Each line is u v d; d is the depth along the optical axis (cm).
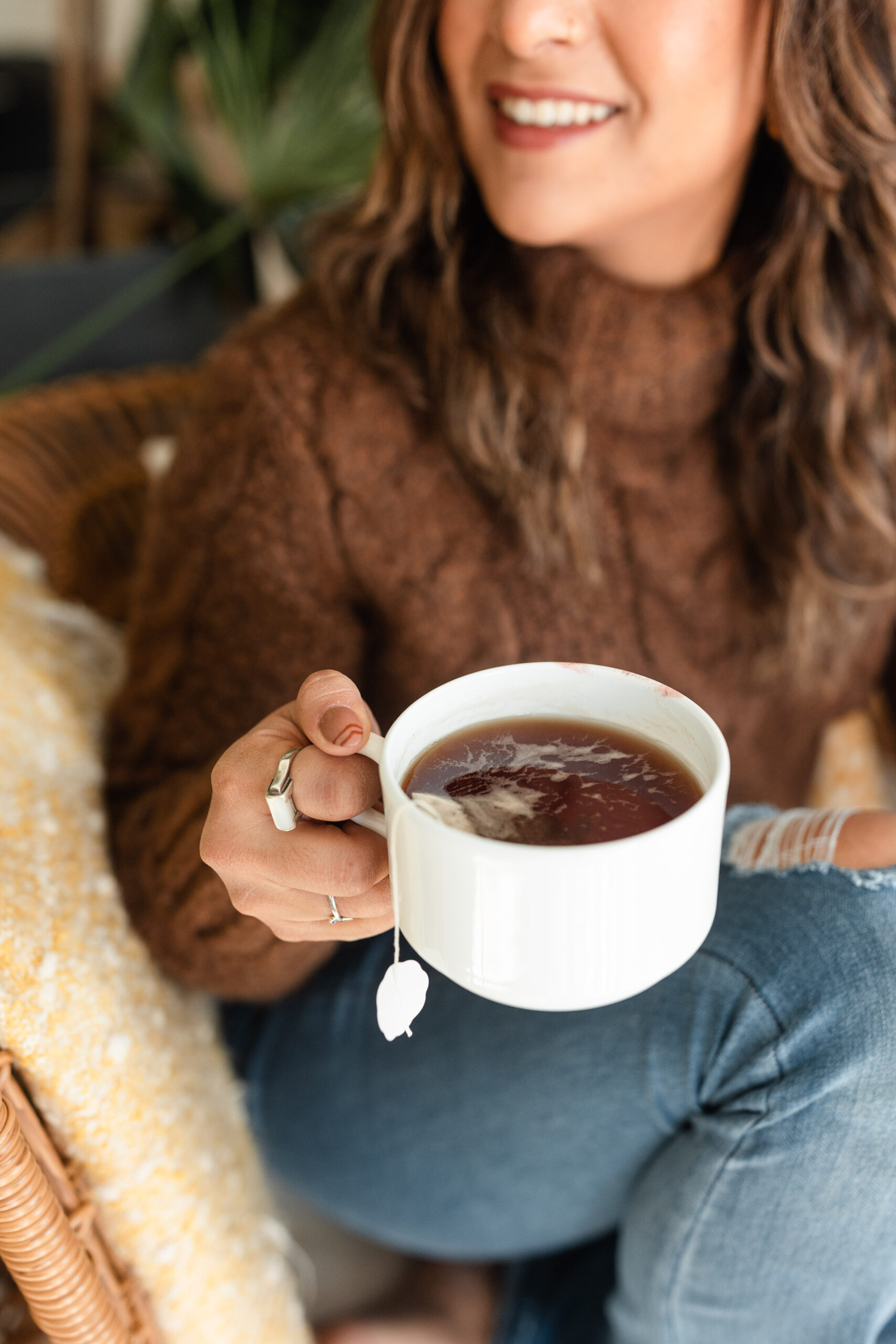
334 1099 91
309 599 89
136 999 79
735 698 98
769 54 81
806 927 77
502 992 59
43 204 260
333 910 67
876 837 78
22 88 253
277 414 87
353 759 62
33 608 96
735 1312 82
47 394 124
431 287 90
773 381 92
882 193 87
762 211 91
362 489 88
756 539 94
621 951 58
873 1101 75
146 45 179
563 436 88
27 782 82
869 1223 77
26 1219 70
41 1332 77
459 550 90
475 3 80
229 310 178
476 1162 88
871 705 112
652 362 88
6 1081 69
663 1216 81
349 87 158
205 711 87
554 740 63
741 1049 78
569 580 91
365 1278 107
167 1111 77
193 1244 78
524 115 81
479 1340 102
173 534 88
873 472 94
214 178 180
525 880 56
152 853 81
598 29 78
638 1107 83
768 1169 77
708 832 58
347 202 98
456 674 93
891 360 93
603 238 87
